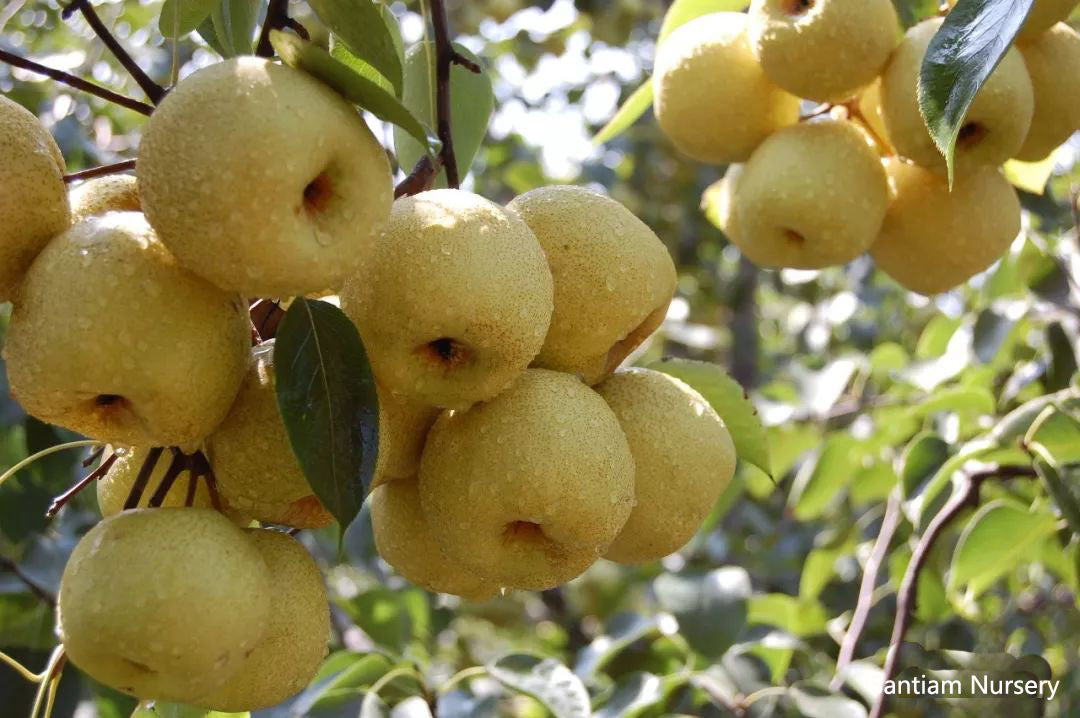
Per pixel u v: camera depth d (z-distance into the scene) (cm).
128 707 101
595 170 223
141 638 66
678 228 270
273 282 67
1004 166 99
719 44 89
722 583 112
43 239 69
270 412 70
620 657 125
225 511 73
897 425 129
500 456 71
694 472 76
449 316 69
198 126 65
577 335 75
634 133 248
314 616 71
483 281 69
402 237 70
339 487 68
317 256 66
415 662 106
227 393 69
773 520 217
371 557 151
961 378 132
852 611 159
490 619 235
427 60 89
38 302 67
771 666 112
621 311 75
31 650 103
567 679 99
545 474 71
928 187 88
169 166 65
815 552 146
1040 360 125
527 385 72
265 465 70
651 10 249
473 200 71
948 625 155
